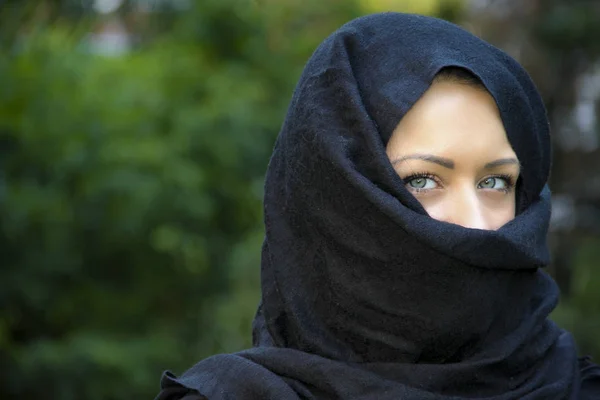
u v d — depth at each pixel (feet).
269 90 49.32
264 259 11.55
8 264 43.24
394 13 11.62
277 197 11.50
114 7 46.78
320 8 55.88
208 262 46.65
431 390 10.50
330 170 10.78
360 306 10.78
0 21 41.68
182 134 44.19
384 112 10.87
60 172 43.16
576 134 61.46
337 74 11.09
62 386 42.14
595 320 52.85
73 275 44.62
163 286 46.73
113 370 42.50
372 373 10.45
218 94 45.73
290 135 11.34
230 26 48.49
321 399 10.57
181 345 47.37
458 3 59.72
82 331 45.06
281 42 53.21
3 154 43.24
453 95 10.98
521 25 59.88
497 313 10.94
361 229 10.65
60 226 42.91
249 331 48.57
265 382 10.57
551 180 61.77
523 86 11.74
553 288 11.66
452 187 10.92
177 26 49.29
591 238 59.36
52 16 42.73
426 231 10.32
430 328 10.64
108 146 43.16
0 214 41.88
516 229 10.82
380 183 10.69
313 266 11.05
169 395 11.35
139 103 45.14
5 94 42.88
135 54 49.11
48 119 43.34
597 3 59.47
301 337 10.96
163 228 43.16
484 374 10.69
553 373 11.26
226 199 45.73
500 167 11.04
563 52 60.49
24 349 43.39
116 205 42.65
